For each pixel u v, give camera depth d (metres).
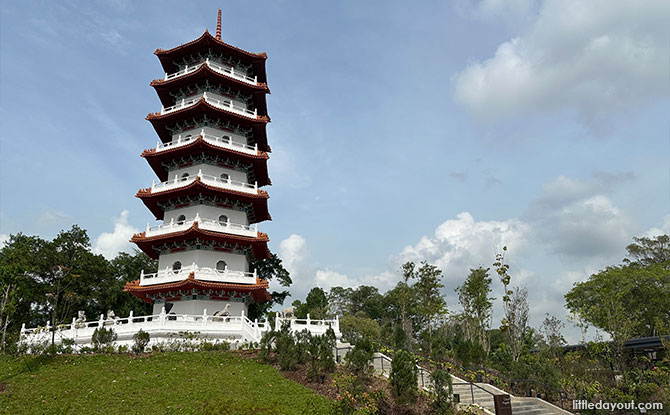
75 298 61.94
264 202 49.47
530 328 55.44
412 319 89.56
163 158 49.53
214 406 23.97
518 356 43.94
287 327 34.62
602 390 32.25
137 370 29.62
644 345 43.28
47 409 23.73
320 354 30.11
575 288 70.69
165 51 54.25
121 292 68.94
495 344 77.31
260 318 70.19
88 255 66.44
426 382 30.39
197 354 33.06
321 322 45.19
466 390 30.41
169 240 45.12
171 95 54.34
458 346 38.47
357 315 102.31
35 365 30.50
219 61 55.25
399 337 44.22
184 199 47.66
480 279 57.50
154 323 36.97
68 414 23.17
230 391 26.41
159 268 46.12
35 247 65.38
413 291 74.44
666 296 61.97
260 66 57.12
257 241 46.28
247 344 35.34
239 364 31.42
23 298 59.44
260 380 28.42
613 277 66.00
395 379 25.69
